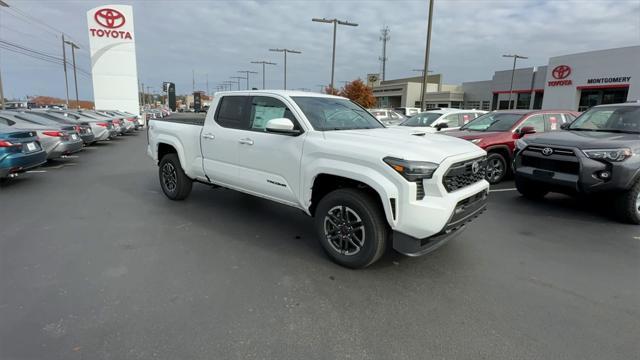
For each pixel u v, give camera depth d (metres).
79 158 12.54
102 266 3.81
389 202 3.37
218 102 5.32
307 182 4.02
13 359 2.40
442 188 3.35
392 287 3.47
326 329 2.81
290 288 3.42
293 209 6.03
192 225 5.17
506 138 8.07
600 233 5.02
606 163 5.16
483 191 3.99
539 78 46.38
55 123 11.27
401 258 4.12
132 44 33.81
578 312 3.08
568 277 3.72
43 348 2.52
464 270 3.84
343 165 3.68
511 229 5.16
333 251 3.91
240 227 5.11
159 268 3.79
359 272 3.76
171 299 3.19
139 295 3.24
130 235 4.74
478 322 2.92
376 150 3.51
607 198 5.55
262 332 2.75
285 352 2.54
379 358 2.50
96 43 33.00
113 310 3.00
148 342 2.61
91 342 2.59
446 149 3.62
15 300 3.12
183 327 2.79
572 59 34.19
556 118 8.83
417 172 3.29
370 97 56.44
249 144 4.68
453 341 2.68
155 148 6.47
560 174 5.65
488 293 3.38
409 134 4.14
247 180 4.80
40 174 9.27
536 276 3.73
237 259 4.04
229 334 2.72
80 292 3.27
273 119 4.27
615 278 3.71
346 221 3.77
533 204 6.48
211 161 5.36
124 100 34.31
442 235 3.59
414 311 3.07
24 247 4.30
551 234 4.96
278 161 4.34
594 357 2.52
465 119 11.41
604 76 31.83
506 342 2.68
